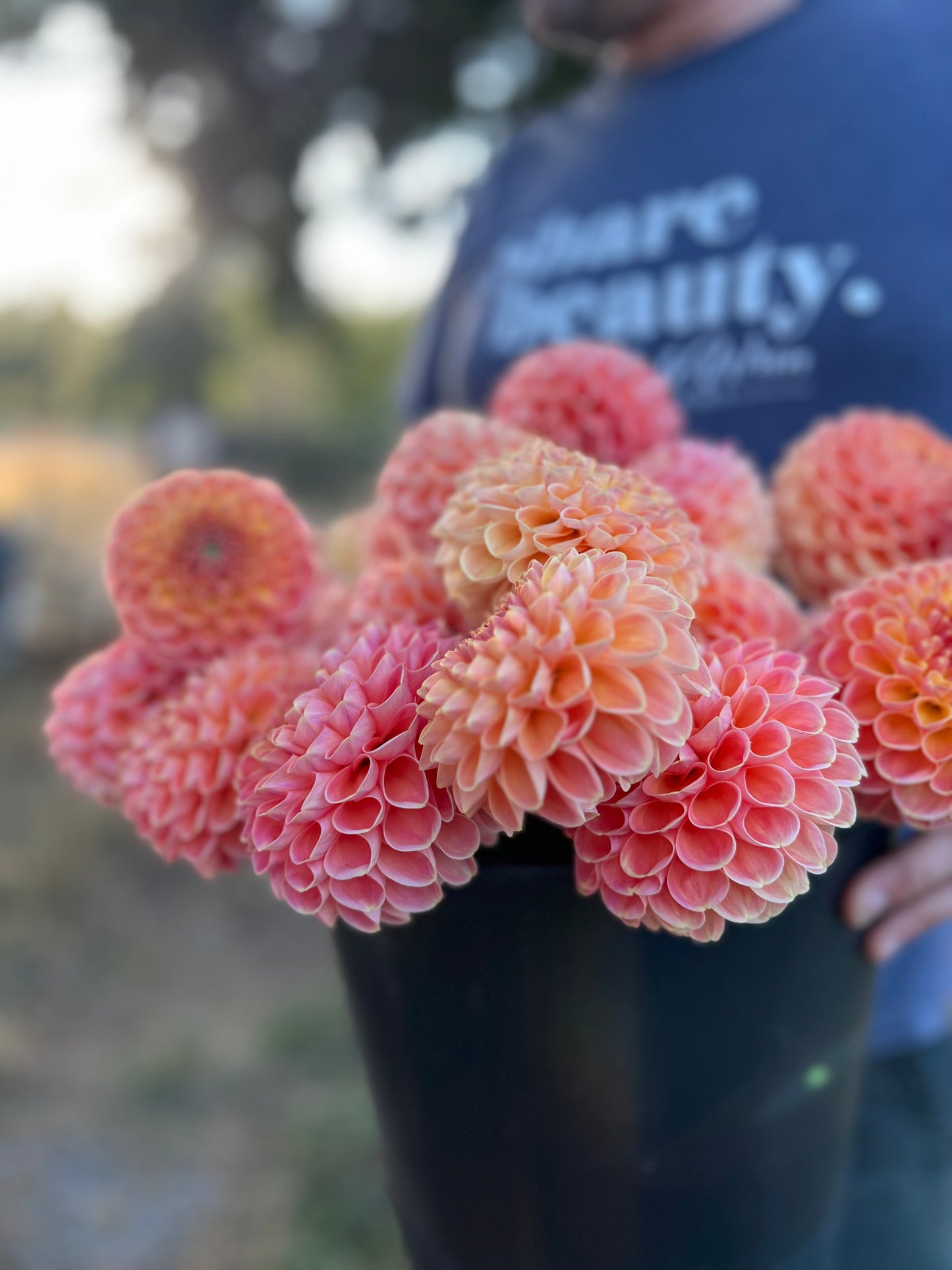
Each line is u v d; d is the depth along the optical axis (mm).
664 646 268
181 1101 1553
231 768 357
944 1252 599
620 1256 387
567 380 476
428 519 411
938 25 742
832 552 448
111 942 1976
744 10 805
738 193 740
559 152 880
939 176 697
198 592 402
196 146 3482
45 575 3498
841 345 693
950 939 641
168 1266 1265
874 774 351
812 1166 411
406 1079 387
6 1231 1299
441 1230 406
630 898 302
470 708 269
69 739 418
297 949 2021
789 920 361
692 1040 362
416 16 2834
